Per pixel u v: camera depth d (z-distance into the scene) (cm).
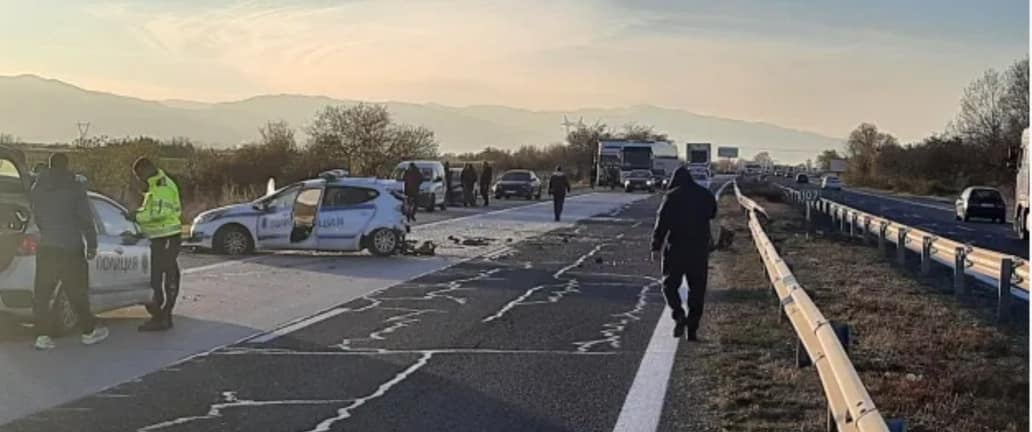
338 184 2517
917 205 6656
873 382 1020
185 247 2508
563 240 3086
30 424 861
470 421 887
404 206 2552
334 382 1035
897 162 11138
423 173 4791
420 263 2341
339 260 2394
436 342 1278
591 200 6316
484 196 5481
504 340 1298
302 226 2478
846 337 907
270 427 858
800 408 933
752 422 880
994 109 9225
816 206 4150
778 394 989
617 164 8744
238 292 1764
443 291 1805
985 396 982
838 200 6912
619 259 2492
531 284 1933
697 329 1369
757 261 2367
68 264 1218
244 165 4700
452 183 5391
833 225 3738
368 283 1922
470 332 1358
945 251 1919
